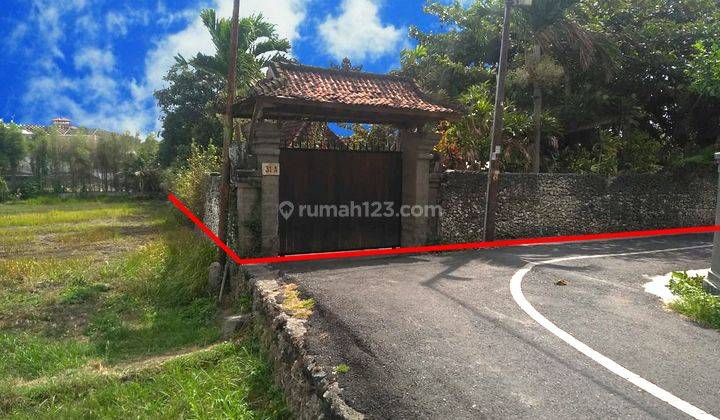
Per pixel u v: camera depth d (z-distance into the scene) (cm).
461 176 1130
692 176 1576
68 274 1139
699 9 1823
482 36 1795
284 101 812
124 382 569
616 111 1659
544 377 375
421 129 1012
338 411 341
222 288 910
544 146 1680
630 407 331
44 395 548
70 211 3022
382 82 1009
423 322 501
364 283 672
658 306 586
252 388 513
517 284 678
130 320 846
